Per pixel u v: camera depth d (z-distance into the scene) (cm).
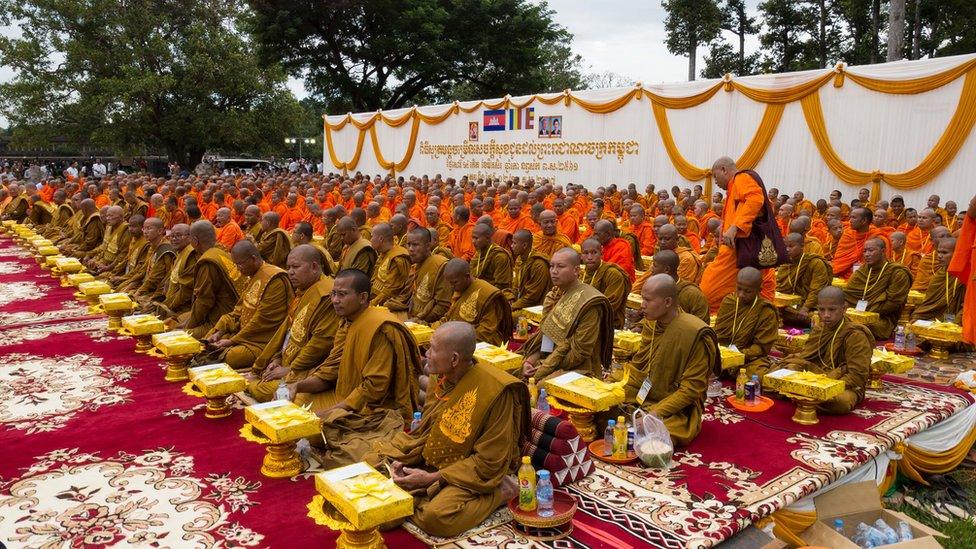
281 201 1775
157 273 1023
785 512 495
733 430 609
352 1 3750
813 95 1794
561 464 494
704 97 2019
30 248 1648
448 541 430
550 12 4144
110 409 661
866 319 911
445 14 3875
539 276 966
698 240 1333
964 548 514
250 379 719
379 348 560
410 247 899
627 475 521
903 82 1625
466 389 459
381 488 410
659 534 437
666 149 2133
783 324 1020
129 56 4028
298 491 500
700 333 571
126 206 1792
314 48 4062
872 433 596
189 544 428
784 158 1872
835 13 4062
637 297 995
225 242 1305
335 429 544
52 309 1088
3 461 545
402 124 3200
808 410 616
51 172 4616
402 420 554
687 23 4238
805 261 1054
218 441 588
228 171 4172
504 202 1703
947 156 1566
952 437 666
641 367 631
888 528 517
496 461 444
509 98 2648
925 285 1105
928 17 3703
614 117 2286
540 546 424
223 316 811
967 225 732
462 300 776
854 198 1742
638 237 1440
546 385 591
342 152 3656
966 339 741
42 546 426
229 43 4225
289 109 4528
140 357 831
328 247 1364
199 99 4269
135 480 515
